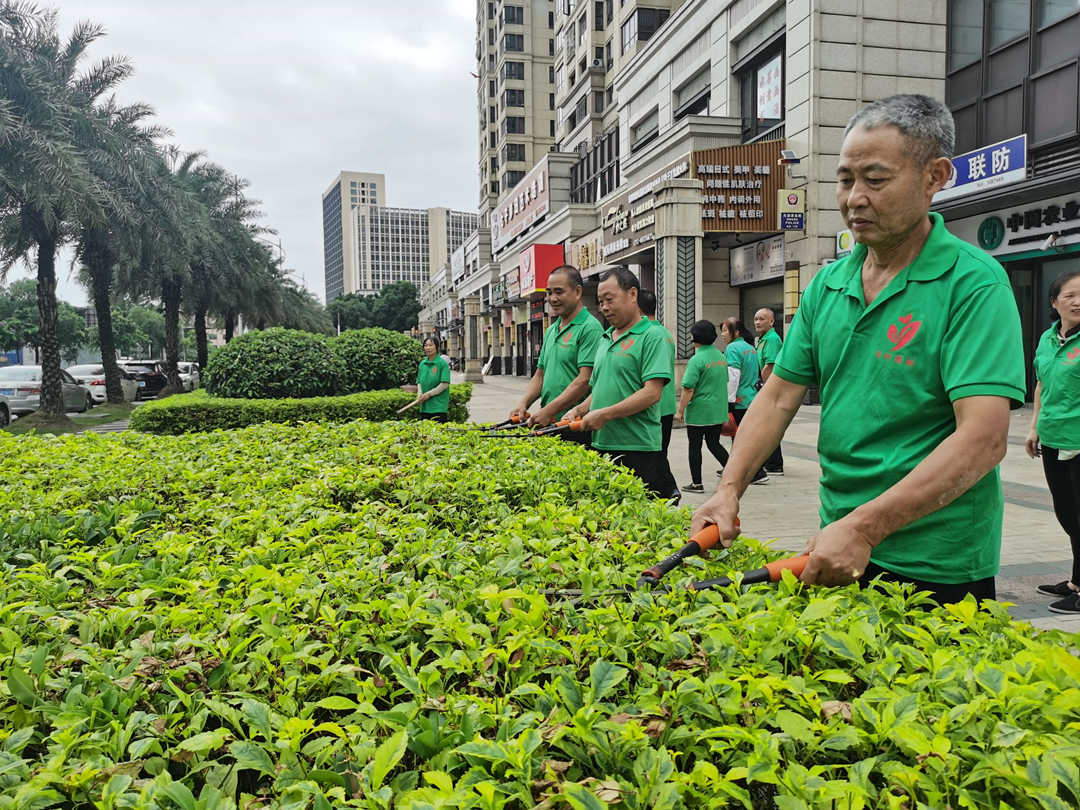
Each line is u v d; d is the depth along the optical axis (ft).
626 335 14.60
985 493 6.32
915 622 5.22
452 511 8.94
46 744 4.23
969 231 42.86
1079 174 33.45
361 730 4.00
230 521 8.36
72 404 63.98
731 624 4.75
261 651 4.81
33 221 50.52
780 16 50.26
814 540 5.67
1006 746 3.43
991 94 42.91
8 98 44.55
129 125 55.16
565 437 16.92
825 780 3.49
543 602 5.15
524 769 3.43
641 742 3.61
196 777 4.03
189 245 64.18
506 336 132.98
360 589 6.05
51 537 8.47
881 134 5.95
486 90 186.91
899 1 46.88
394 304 244.42
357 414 32.83
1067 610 13.28
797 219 47.01
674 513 8.44
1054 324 14.25
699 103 63.10
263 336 36.19
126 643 5.35
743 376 24.94
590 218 80.28
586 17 111.65
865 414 6.51
